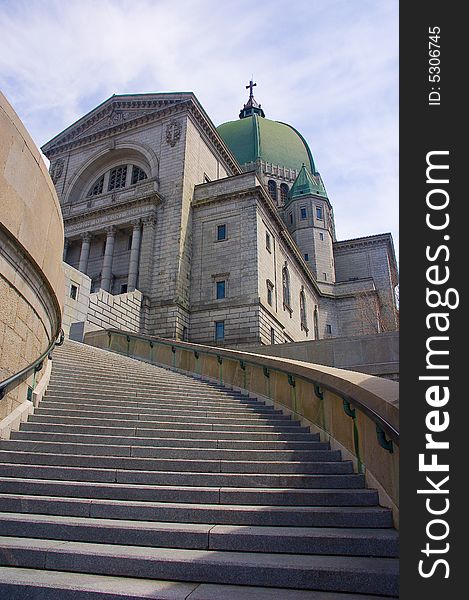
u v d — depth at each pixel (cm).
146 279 3562
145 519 470
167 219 3731
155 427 780
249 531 422
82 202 4228
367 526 447
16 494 527
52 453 645
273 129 8338
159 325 3397
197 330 3506
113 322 2930
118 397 947
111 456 638
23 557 392
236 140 7925
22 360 759
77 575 371
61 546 404
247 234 3606
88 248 3988
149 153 4103
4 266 675
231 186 3828
